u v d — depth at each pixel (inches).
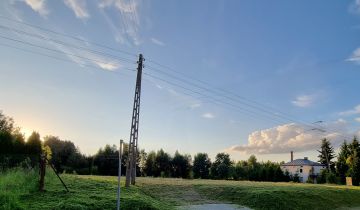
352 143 2822.3
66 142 3164.4
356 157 2625.5
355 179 2578.7
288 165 4106.8
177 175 3221.0
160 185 1301.7
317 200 1349.7
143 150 3218.5
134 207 778.8
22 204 681.0
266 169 2728.8
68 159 2760.8
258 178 2743.6
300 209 1196.5
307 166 3946.9
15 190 761.6
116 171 2603.3
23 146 1464.1
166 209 853.2
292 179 2802.7
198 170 3361.2
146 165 3159.5
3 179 816.3
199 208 1002.1
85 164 2714.1
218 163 3826.3
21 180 862.5
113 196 840.9
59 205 693.3
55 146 3070.9
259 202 1160.2
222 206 1071.0
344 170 2874.0
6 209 636.1
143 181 1464.1
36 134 1529.3
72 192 850.8
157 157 3181.6
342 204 1437.0
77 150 3125.0
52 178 1033.5
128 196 867.4
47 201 731.4
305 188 1520.7
